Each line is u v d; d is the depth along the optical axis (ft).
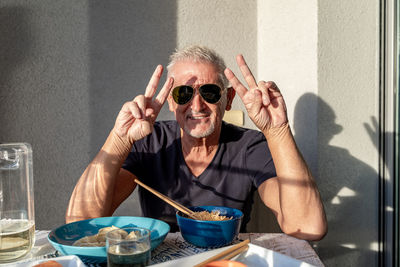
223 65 4.50
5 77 6.39
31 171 2.83
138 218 3.20
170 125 4.96
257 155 4.54
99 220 3.21
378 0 5.47
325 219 3.62
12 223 2.64
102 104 6.78
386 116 5.46
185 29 6.89
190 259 2.32
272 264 2.38
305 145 5.57
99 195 3.76
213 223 2.85
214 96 4.22
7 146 2.72
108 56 6.76
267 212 6.26
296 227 3.57
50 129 6.61
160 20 6.84
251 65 7.05
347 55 5.42
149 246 2.28
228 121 6.36
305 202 3.57
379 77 5.50
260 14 6.88
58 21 6.57
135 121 3.70
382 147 5.50
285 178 3.65
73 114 6.70
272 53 6.48
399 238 5.27
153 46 6.84
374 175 5.56
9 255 2.53
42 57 6.53
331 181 5.37
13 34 6.40
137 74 6.84
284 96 6.14
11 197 2.65
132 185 4.63
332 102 5.34
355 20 5.44
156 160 4.64
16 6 6.38
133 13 6.79
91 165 3.87
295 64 5.78
